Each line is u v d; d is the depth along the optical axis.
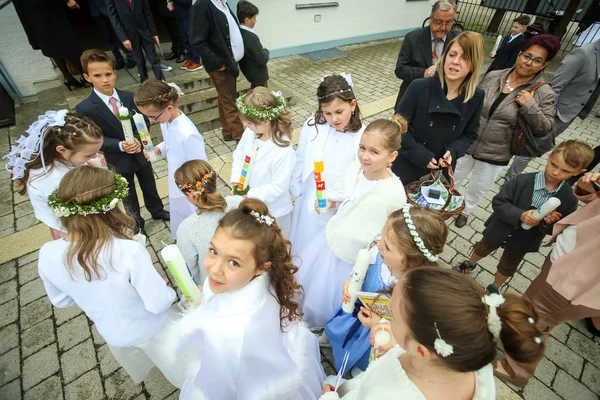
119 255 1.37
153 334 1.63
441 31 3.50
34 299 2.67
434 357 0.82
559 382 2.18
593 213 1.77
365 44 9.38
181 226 1.79
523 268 3.01
